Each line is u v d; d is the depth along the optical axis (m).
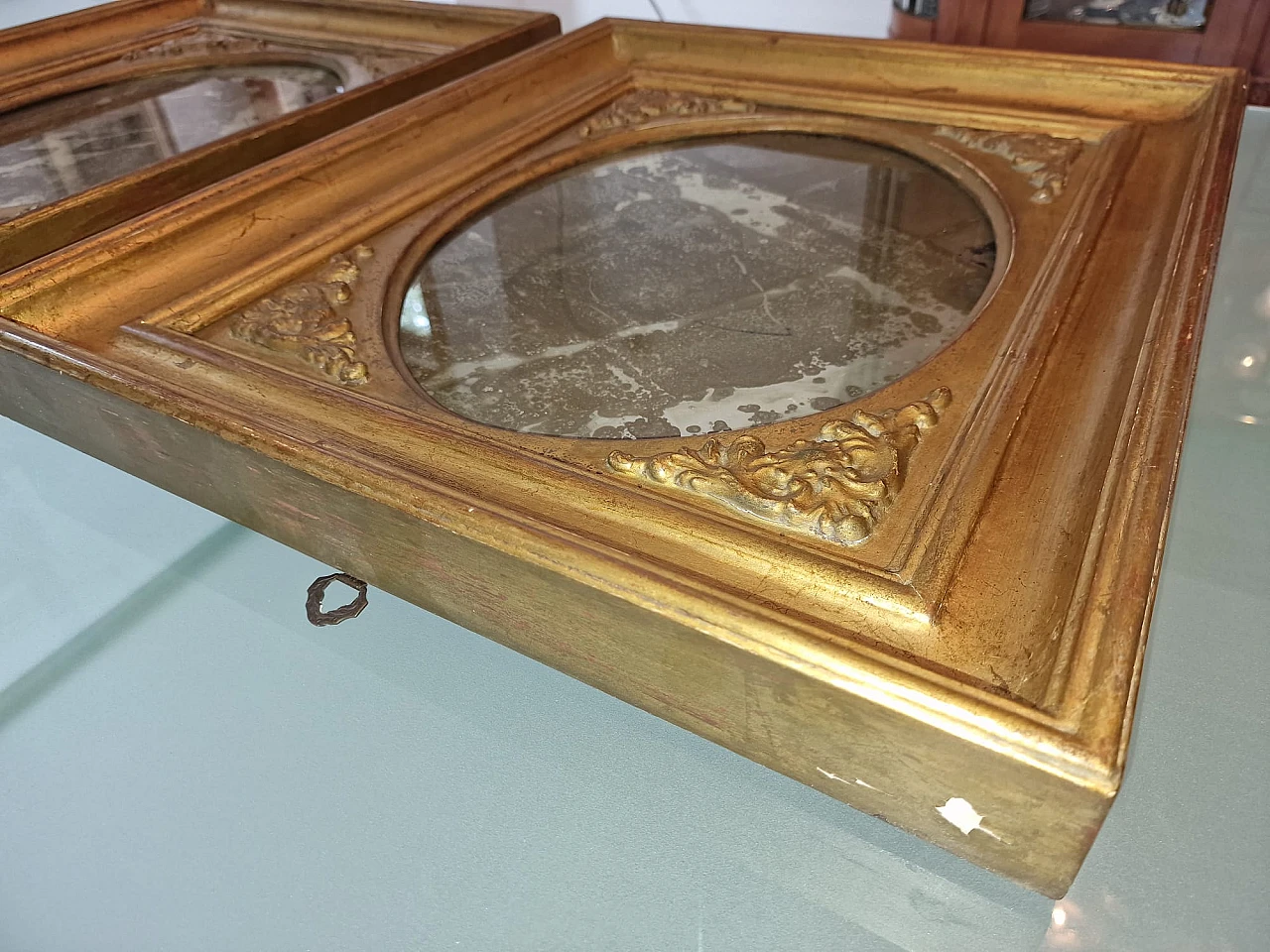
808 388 0.75
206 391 0.73
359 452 0.61
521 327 0.87
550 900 0.58
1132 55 1.55
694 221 1.05
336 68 1.55
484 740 0.67
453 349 0.84
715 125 1.24
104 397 0.73
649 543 0.56
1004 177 1.03
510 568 0.56
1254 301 1.03
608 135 1.22
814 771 0.53
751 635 0.48
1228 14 1.45
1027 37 1.62
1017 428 0.62
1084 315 0.75
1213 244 0.73
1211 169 0.87
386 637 0.75
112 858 0.62
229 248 0.95
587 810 0.62
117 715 0.71
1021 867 0.48
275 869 0.61
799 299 0.89
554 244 1.01
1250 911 0.54
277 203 1.01
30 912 0.60
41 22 1.66
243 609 0.80
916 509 0.58
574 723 0.68
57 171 1.24
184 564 0.84
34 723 0.71
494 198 1.09
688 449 0.63
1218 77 1.07
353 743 0.68
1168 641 0.69
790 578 0.53
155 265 0.91
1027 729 0.42
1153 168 0.99
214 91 1.54
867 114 1.21
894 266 0.93
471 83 1.22
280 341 0.80
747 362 0.80
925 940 0.55
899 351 0.79
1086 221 0.87
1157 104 1.10
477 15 1.56
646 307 0.89
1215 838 0.57
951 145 1.11
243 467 0.67
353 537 0.65
